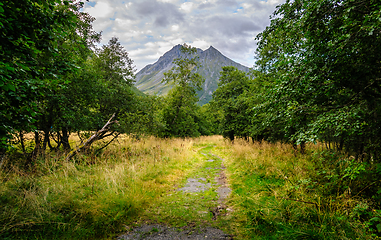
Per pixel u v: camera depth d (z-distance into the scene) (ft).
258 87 31.17
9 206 10.53
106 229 10.37
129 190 15.15
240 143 52.80
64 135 28.71
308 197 12.73
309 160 22.59
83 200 12.53
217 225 11.31
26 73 9.70
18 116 9.95
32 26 10.28
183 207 14.02
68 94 24.21
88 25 27.58
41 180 15.08
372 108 12.55
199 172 25.96
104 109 35.17
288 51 15.74
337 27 12.00
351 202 11.00
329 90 13.38
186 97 65.00
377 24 8.80
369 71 11.49
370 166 13.46
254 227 10.44
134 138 36.68
